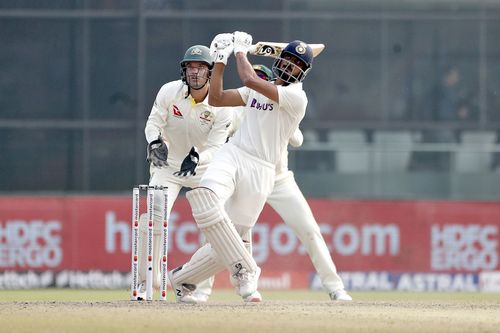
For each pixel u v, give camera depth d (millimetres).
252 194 30359
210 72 32188
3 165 59625
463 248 55438
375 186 60250
